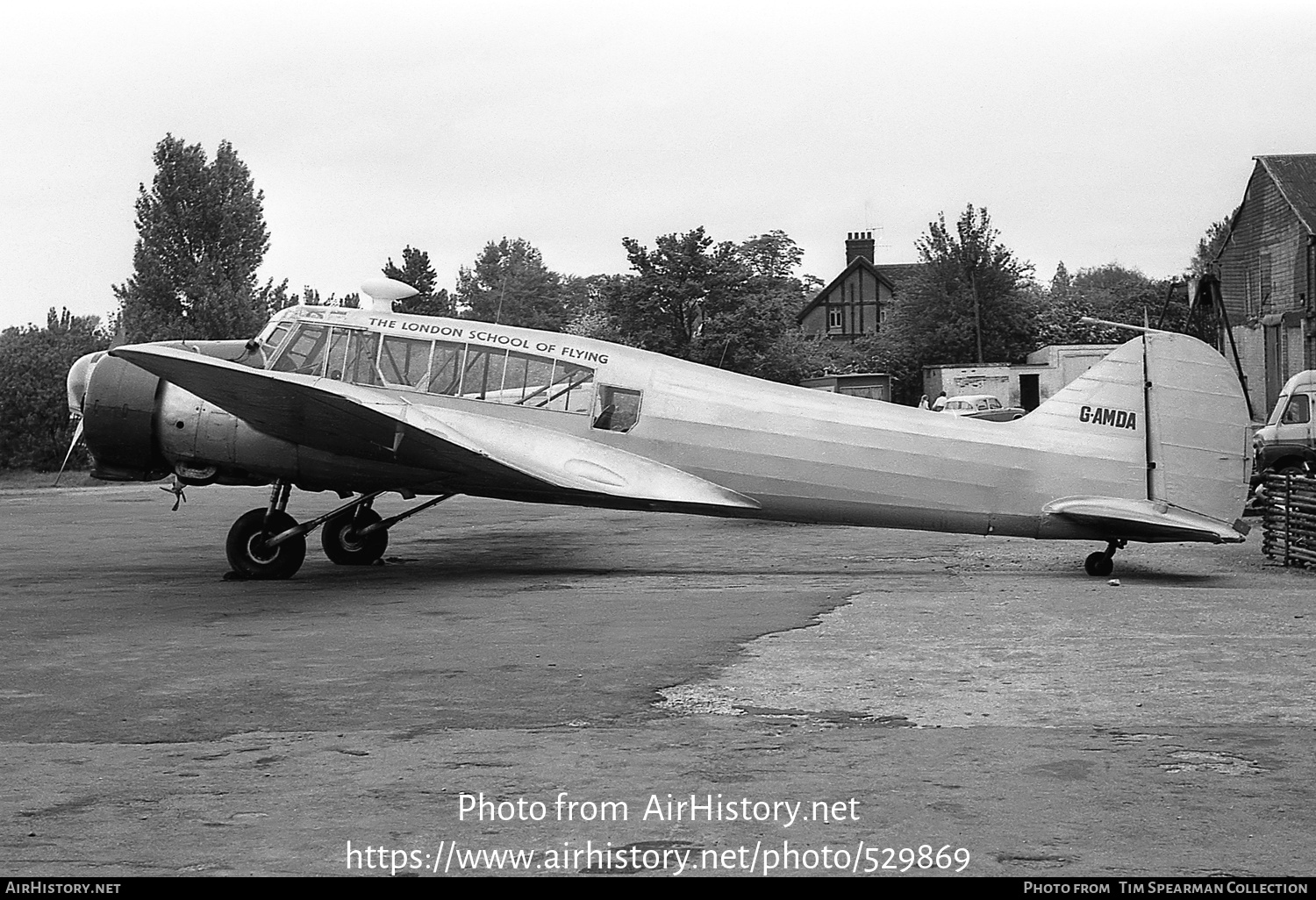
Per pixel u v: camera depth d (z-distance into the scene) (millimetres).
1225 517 15156
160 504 32719
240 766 6918
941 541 20156
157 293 54969
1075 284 149625
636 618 12039
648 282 49406
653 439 15500
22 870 5320
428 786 6484
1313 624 11344
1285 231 39594
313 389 13461
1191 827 5707
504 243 106750
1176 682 8828
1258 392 41750
